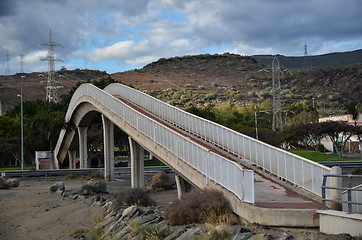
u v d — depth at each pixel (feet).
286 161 59.00
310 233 40.24
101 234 66.08
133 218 66.03
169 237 48.57
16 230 79.71
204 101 530.27
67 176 169.68
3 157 275.80
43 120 220.23
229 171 54.90
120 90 152.25
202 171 65.36
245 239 39.45
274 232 42.04
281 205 46.93
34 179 165.37
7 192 123.65
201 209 53.11
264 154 66.90
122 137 236.84
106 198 99.09
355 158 199.52
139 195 80.69
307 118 327.88
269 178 64.13
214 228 43.60
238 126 220.02
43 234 74.64
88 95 153.58
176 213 54.29
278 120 331.16
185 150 73.15
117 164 264.11
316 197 49.65
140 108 129.70
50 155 227.61
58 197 108.88
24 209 97.40
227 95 582.35
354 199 44.27
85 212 85.76
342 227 37.91
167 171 186.60
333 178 42.01
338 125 200.54
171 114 110.42
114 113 122.93
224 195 54.44
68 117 198.80
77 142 217.36
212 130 87.97
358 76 655.76
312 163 51.49
